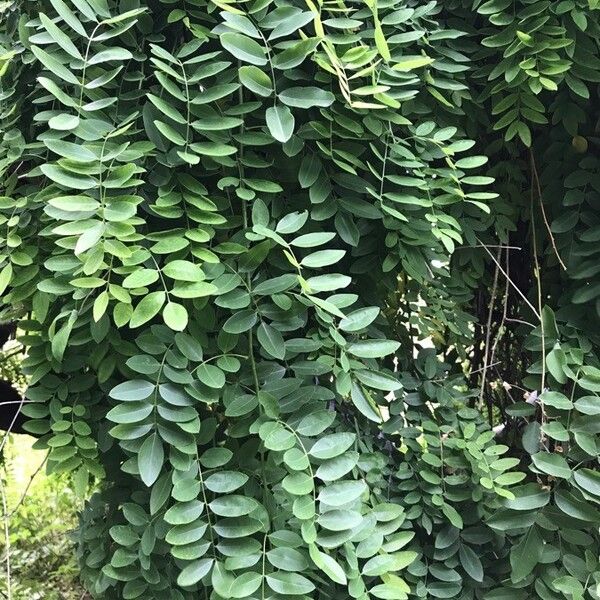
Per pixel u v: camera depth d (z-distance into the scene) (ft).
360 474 2.88
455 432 3.14
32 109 2.86
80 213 2.19
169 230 2.38
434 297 3.42
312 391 2.47
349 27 2.53
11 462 4.83
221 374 2.35
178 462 2.32
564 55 2.90
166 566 2.65
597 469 3.10
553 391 2.84
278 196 2.80
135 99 2.55
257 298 2.48
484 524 3.03
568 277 3.34
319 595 2.62
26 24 2.59
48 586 6.89
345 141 2.73
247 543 2.31
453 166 2.86
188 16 2.66
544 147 3.39
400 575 2.91
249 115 2.65
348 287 2.99
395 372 3.24
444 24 3.18
